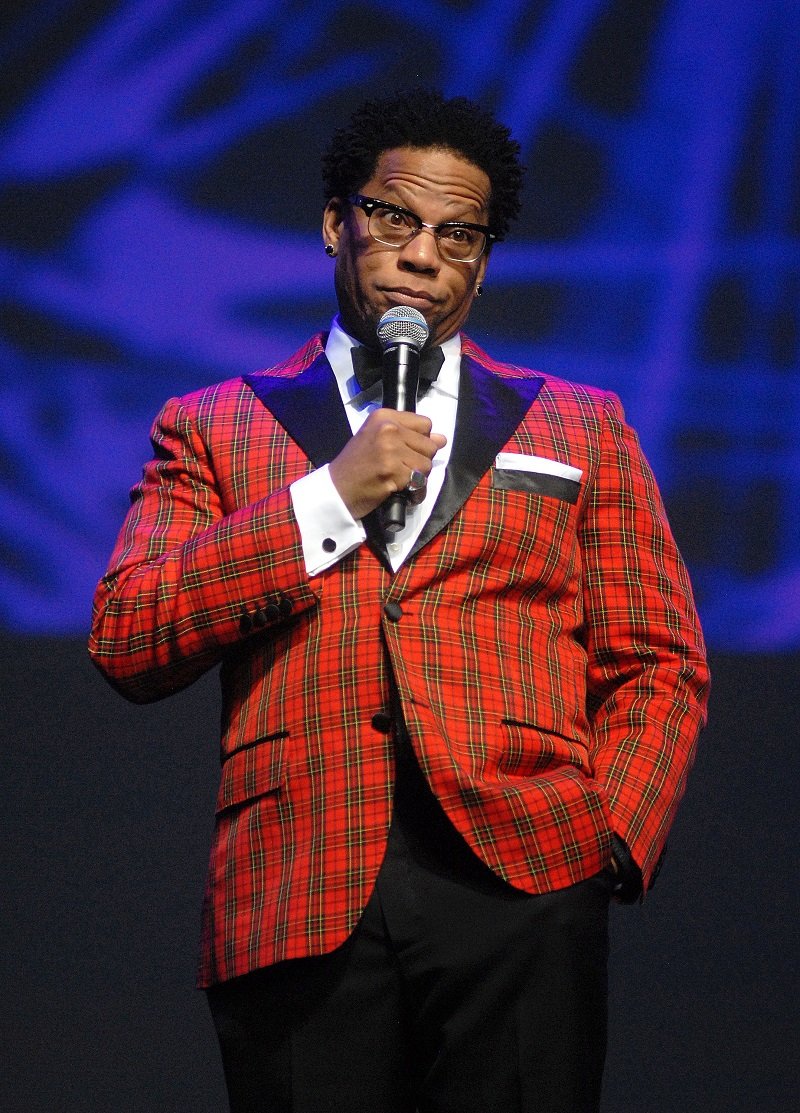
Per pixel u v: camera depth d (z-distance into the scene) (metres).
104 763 11.88
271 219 12.79
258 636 5.16
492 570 5.18
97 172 12.79
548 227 12.91
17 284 12.65
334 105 12.91
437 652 4.96
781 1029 11.38
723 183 12.95
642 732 5.34
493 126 5.92
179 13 12.95
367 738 4.84
